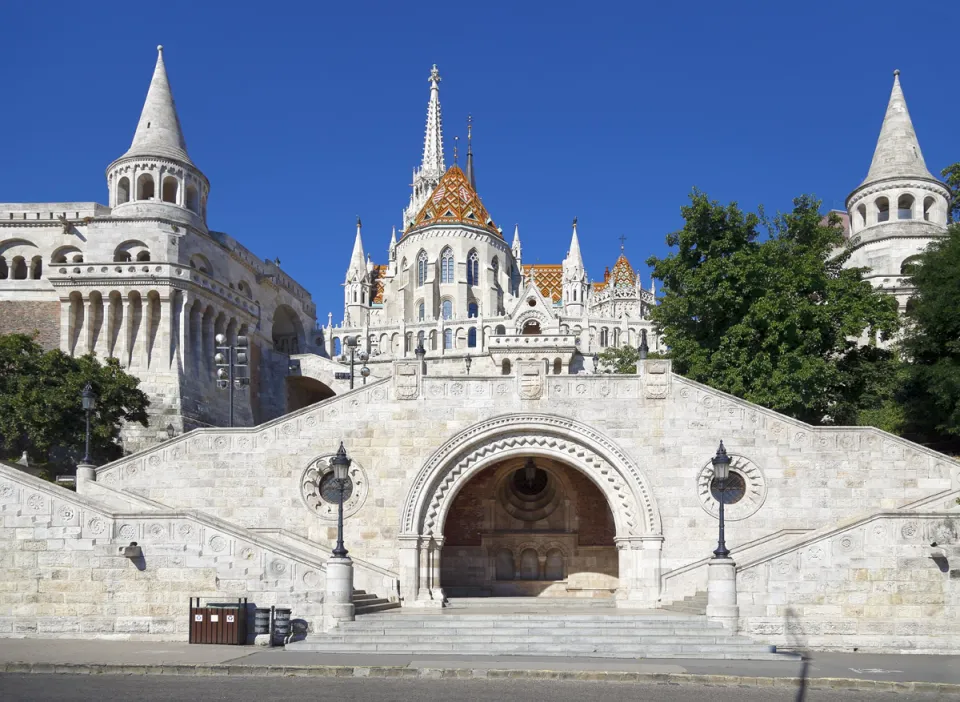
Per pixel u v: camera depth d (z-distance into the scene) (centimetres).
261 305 7844
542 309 10506
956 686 2041
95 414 4562
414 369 3459
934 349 3778
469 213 11831
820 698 1914
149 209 6738
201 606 2686
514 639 2561
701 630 2670
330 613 2705
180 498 3400
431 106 16938
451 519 3881
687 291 4175
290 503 3391
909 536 2831
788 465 3353
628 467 3378
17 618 2791
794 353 3859
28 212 7088
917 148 6969
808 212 4547
